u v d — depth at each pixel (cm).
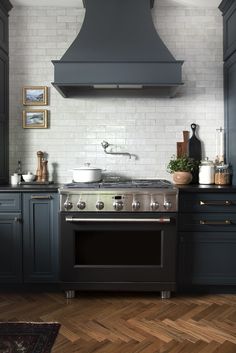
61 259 247
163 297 252
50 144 312
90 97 310
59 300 248
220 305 240
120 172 313
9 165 312
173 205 244
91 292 263
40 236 257
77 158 312
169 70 253
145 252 248
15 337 182
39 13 306
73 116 310
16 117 311
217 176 282
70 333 200
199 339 193
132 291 265
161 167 312
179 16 306
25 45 307
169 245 246
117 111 310
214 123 310
